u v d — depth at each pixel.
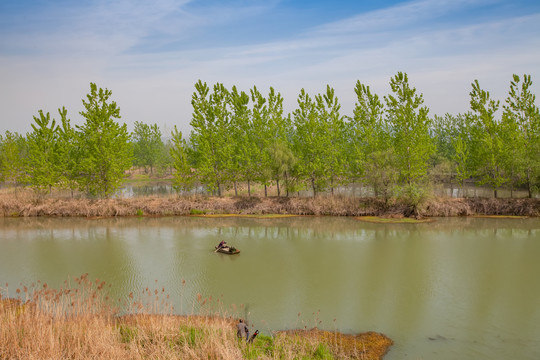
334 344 16.84
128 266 28.14
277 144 52.19
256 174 54.00
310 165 51.91
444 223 43.12
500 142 47.91
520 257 29.64
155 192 71.69
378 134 53.69
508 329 18.50
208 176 54.97
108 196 54.97
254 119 53.53
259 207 51.00
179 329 16.33
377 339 17.50
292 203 51.00
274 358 14.04
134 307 20.34
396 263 28.64
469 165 54.50
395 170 49.94
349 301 21.78
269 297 22.36
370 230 40.34
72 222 45.91
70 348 14.17
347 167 52.88
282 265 28.38
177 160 55.16
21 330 15.23
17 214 50.19
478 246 32.97
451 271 26.72
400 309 20.77
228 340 15.31
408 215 47.16
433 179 53.81
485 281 24.73
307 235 38.25
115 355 13.81
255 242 35.38
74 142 54.22
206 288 23.75
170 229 41.47
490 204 47.50
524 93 47.94
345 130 54.00
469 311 20.47
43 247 33.59
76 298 20.39
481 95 50.19
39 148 53.78
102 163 52.69
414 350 16.62
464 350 16.66
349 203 49.94
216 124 54.44
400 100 50.19
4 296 21.89
